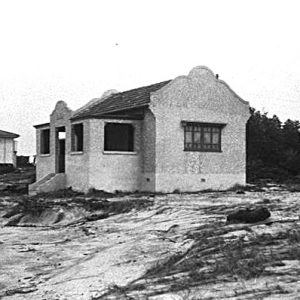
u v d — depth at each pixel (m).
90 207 30.03
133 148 38.78
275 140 59.47
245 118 40.81
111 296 12.85
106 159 37.69
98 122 37.50
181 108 38.28
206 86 39.28
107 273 16.06
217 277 12.86
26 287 15.14
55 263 18.36
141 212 27.94
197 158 38.78
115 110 40.44
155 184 37.31
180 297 11.68
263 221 20.89
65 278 15.98
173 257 16.64
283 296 11.05
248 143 57.75
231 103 40.22
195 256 15.82
